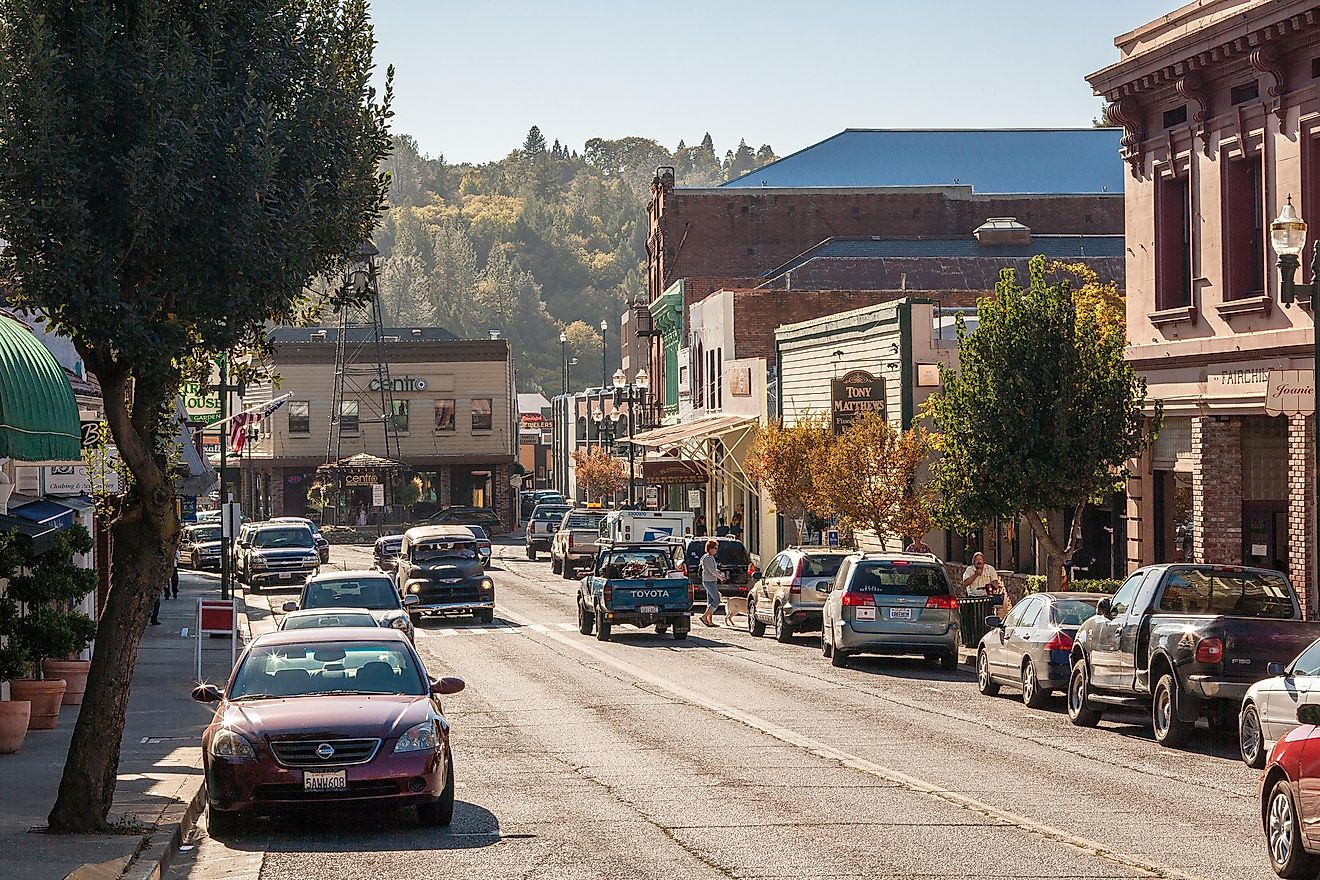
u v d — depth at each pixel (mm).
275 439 124875
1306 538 36438
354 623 29375
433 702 19672
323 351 125375
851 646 39188
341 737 18281
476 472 128875
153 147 17125
